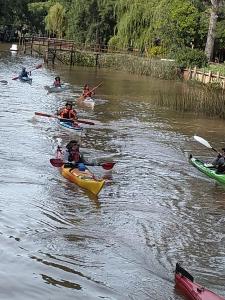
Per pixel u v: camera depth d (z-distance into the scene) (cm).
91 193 1387
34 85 3503
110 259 997
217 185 1591
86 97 2975
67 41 6188
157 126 2505
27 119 2272
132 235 1139
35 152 1736
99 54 5706
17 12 8456
